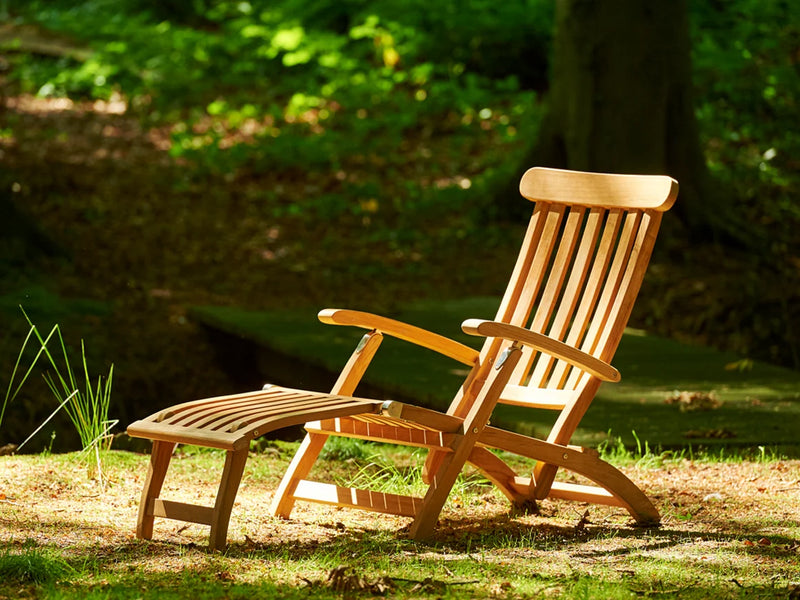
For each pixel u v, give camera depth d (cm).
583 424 711
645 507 495
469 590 373
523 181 564
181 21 2795
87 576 388
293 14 2380
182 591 369
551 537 469
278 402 464
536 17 2186
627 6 1380
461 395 521
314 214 1588
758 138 1742
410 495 557
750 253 1392
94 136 1897
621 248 521
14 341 1073
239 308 1220
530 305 545
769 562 415
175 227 1501
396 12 2273
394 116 1956
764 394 820
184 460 629
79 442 931
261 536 465
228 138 1911
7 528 458
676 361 959
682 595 369
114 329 1181
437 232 1520
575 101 1414
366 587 371
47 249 1334
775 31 1958
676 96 1411
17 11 2859
